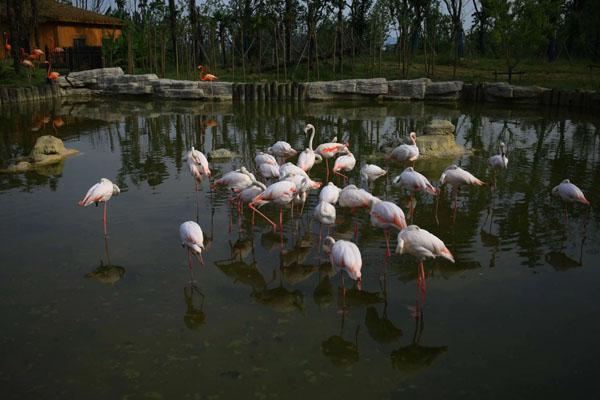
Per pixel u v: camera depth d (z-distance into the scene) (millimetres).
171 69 39062
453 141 15133
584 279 6812
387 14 30875
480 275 6973
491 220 9070
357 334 5656
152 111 24562
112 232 8508
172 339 5535
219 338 5562
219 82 28953
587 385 4766
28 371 5000
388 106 26391
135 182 11625
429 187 9125
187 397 4633
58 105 26797
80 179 11945
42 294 6477
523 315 5961
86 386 4785
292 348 5391
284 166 10055
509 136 17609
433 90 27938
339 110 24797
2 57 36219
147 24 35375
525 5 28484
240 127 19766
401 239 6320
